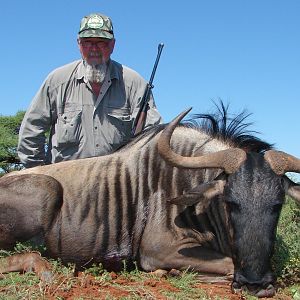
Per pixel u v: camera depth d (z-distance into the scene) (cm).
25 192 224
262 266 188
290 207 298
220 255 215
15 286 187
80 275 210
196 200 206
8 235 224
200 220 220
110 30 274
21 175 230
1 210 224
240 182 194
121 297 183
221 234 217
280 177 197
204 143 229
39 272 197
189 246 217
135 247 225
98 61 271
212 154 204
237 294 190
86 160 237
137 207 225
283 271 225
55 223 224
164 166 226
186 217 220
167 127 208
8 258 208
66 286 188
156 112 282
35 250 222
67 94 275
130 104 280
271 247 190
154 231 220
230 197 194
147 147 231
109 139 276
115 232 224
